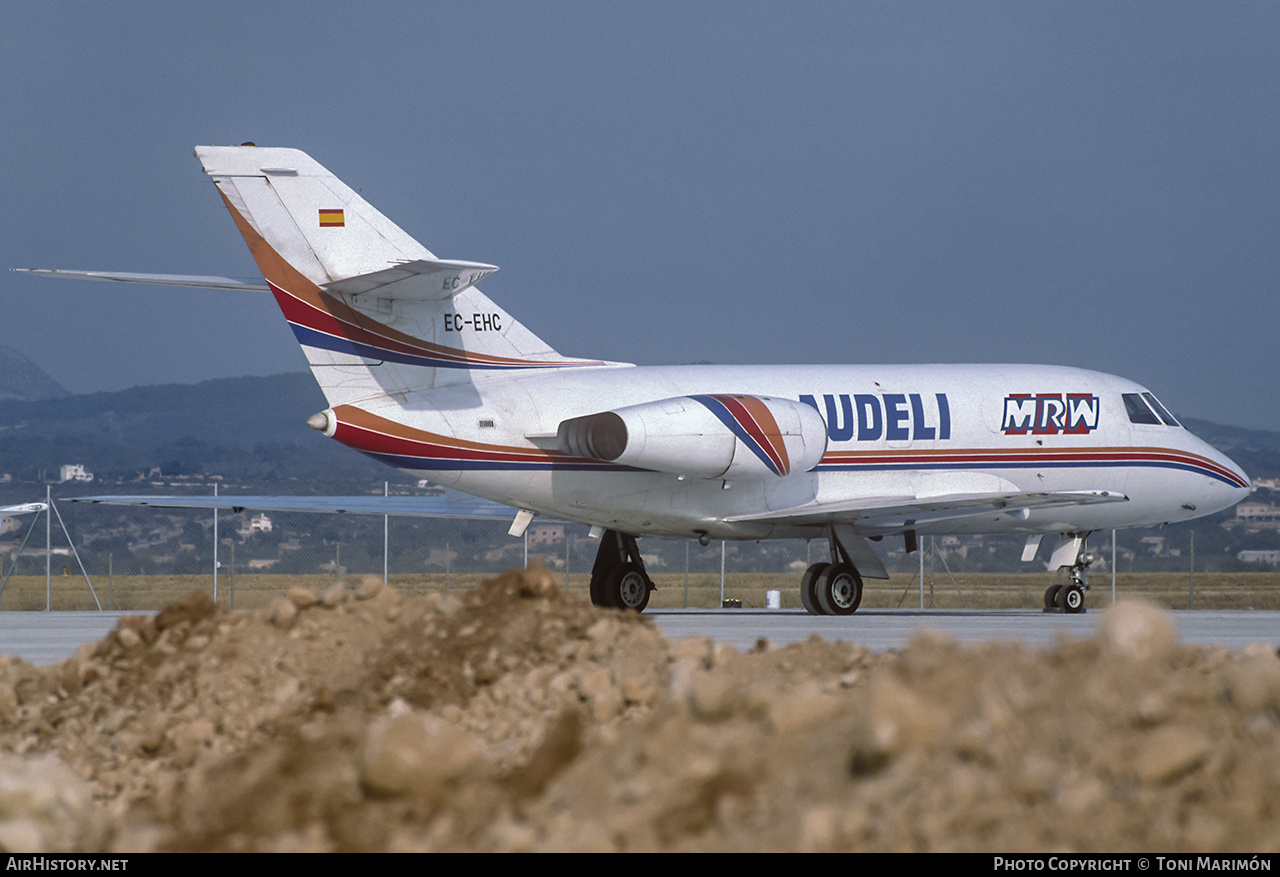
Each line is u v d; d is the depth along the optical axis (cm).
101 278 7944
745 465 8919
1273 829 2142
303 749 2992
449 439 8700
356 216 8369
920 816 2234
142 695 4009
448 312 8794
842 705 2770
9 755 3753
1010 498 9225
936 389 10144
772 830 2302
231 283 8294
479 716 3734
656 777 2555
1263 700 2517
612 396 9094
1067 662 2862
